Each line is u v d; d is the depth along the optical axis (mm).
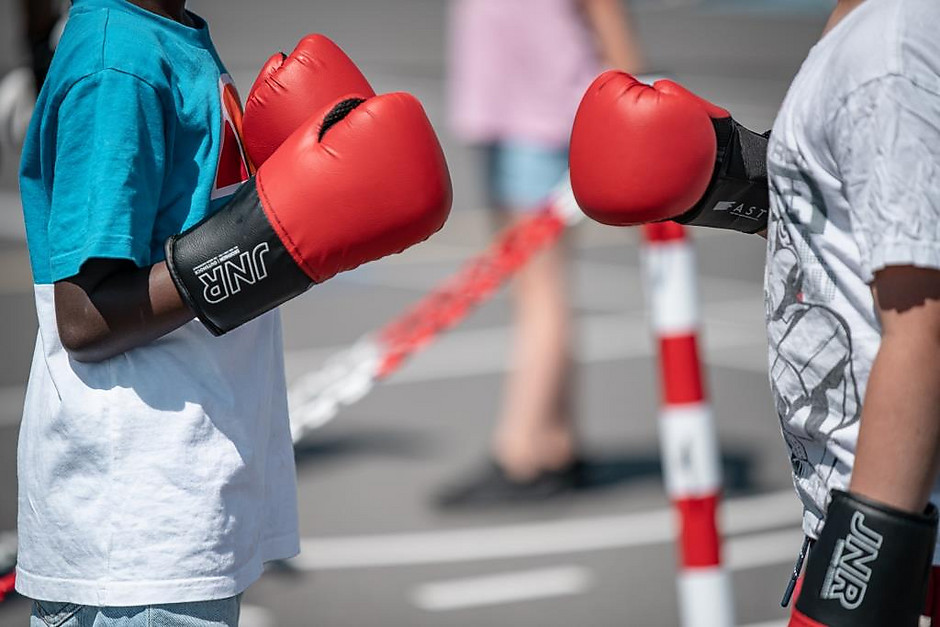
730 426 7969
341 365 4758
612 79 2824
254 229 2627
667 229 4238
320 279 2686
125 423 2744
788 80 23000
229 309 2652
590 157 2789
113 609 2758
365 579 5859
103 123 2633
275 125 2898
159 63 2717
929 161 2248
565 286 6809
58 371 2811
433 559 6066
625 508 6641
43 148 2750
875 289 2289
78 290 2666
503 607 5574
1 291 11555
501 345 9922
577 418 7238
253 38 27250
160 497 2736
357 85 2967
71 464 2779
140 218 2648
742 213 2939
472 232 13812
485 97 6430
